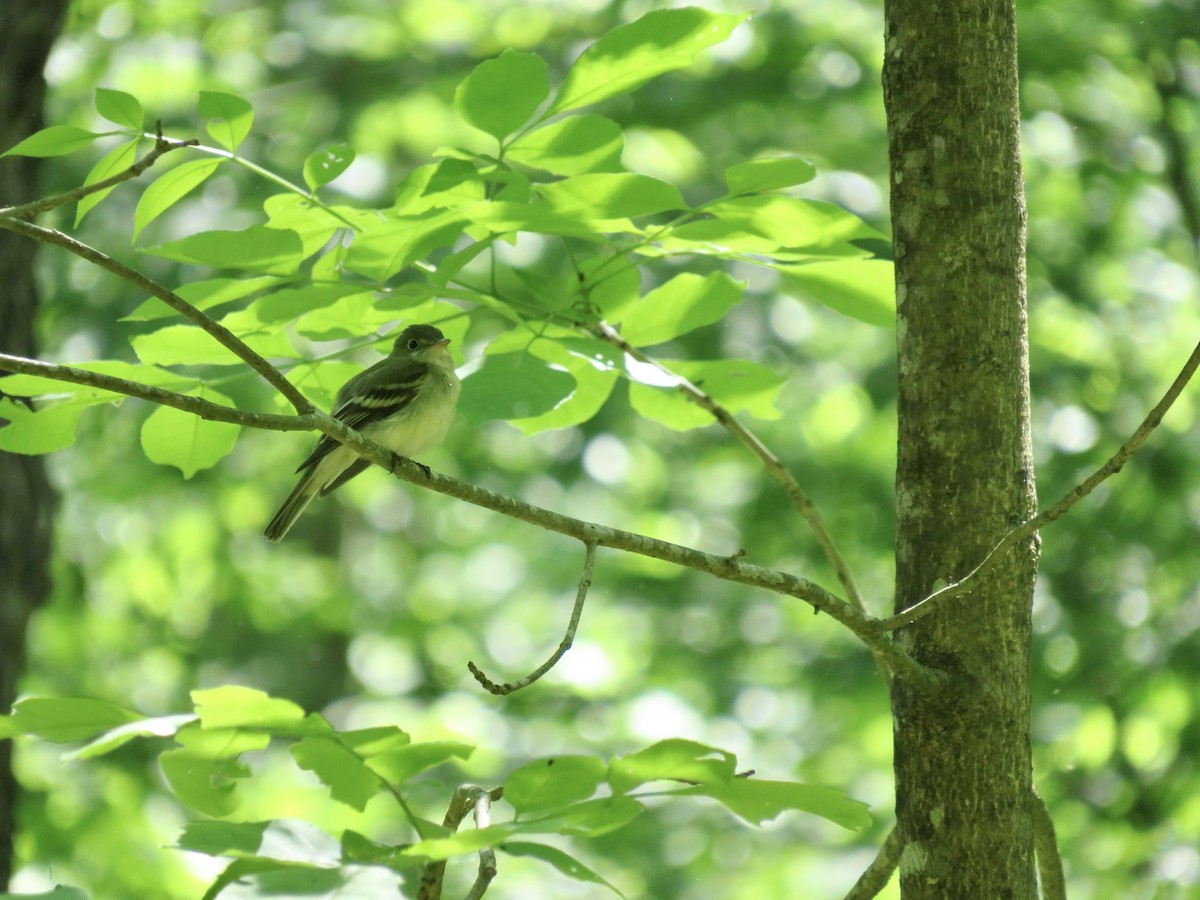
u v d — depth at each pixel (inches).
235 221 645.9
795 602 757.3
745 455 746.2
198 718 123.0
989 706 179.5
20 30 353.1
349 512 1136.2
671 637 800.9
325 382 241.3
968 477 184.9
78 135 188.1
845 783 727.7
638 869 652.1
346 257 213.2
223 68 759.1
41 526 370.0
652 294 241.4
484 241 206.4
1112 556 580.1
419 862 117.8
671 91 658.2
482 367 196.1
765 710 748.0
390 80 737.0
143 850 568.7
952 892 176.7
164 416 228.2
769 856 690.2
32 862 542.6
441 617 1013.8
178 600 922.1
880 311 233.1
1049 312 683.4
